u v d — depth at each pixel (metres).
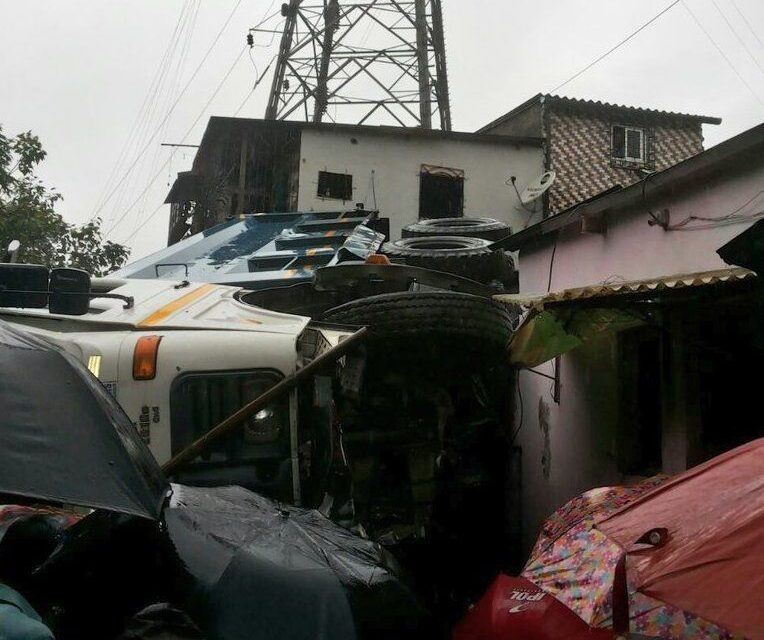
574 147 18.88
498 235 13.31
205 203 20.19
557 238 9.45
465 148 18.31
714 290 5.48
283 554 2.99
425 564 6.36
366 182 17.75
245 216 11.55
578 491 8.37
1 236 14.95
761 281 4.46
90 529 3.00
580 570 3.22
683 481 2.96
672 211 7.28
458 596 6.88
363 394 6.15
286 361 4.61
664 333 6.75
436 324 6.12
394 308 6.12
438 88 20.06
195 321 5.09
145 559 2.92
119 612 2.79
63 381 2.62
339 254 8.98
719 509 2.49
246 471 4.51
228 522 3.16
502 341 6.56
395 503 6.25
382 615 2.89
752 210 6.31
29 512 3.46
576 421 8.51
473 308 6.29
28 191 15.81
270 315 5.28
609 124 19.22
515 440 9.90
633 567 2.42
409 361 6.25
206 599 2.74
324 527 3.51
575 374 8.60
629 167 19.16
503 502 8.21
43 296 4.70
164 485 3.02
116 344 4.58
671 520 2.61
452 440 6.93
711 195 6.79
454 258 10.05
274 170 18.23
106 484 2.40
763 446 2.94
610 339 7.88
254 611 2.71
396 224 17.75
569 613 3.17
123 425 2.90
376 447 6.16
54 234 16.23
